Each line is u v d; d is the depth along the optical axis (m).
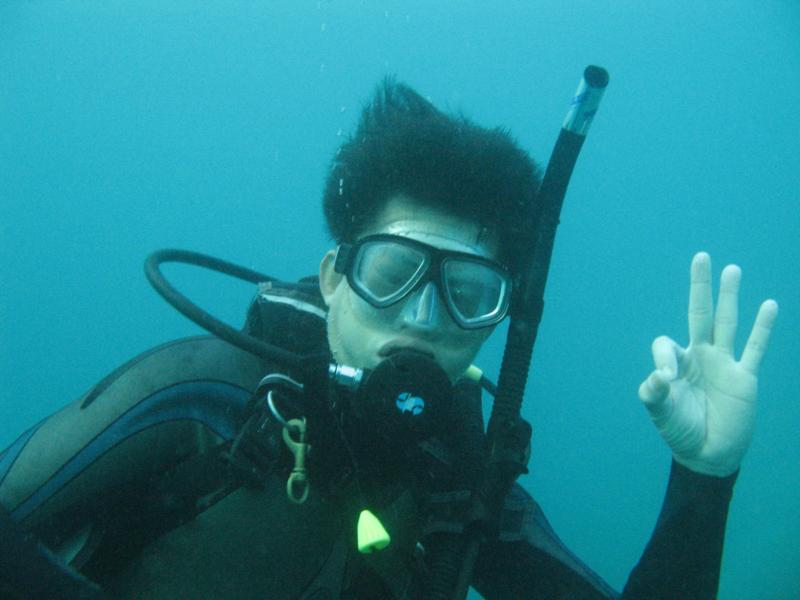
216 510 0.85
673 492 0.87
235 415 0.89
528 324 0.86
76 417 0.84
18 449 0.83
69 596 0.74
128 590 0.83
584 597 0.93
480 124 0.94
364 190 0.90
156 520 0.85
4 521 0.73
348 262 0.87
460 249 0.87
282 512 0.86
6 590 0.73
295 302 0.93
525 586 0.97
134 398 0.85
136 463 0.84
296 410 0.85
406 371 0.83
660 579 0.85
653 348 0.86
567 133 0.83
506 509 0.97
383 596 0.88
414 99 0.96
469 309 0.88
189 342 0.93
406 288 0.86
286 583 0.85
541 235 0.86
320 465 0.85
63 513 0.80
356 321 0.88
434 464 0.89
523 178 0.89
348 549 0.87
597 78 0.81
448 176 0.86
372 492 0.87
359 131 0.95
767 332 0.86
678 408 0.84
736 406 0.85
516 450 0.84
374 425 0.84
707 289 0.87
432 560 0.84
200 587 0.83
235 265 1.27
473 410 0.94
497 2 12.00
